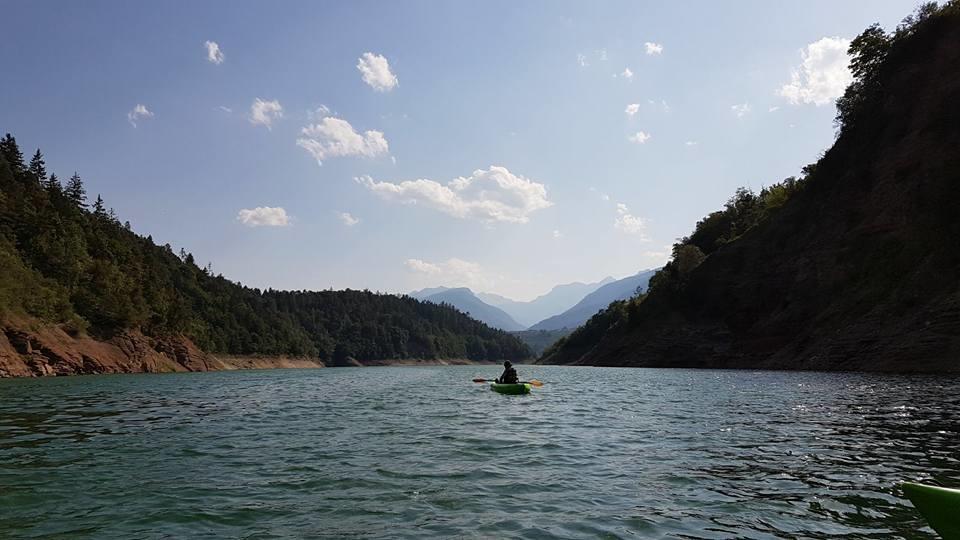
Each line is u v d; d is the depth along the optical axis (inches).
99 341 3016.7
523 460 462.6
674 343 2920.8
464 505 330.6
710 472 413.1
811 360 1930.4
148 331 3668.8
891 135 2260.1
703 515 308.3
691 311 3056.1
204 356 4163.4
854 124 2508.6
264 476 406.9
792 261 2480.3
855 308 1939.0
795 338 2197.3
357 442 559.5
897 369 1545.3
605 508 323.3
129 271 4399.6
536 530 285.4
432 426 681.0
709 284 2962.6
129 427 682.2
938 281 1653.5
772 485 371.9
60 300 2800.2
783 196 3316.9
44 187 4510.3
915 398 873.5
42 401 1050.7
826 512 311.1
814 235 2439.7
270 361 5851.4
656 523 295.4
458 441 561.6
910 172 2046.0
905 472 401.4
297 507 327.0
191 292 5905.5
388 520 302.2
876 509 315.6
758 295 2600.9
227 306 6225.4
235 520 302.5
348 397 1187.9
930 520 206.7
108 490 366.6
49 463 455.8
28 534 279.6
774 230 2795.3
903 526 286.4
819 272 2268.7
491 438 581.3
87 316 3063.5
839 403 844.0
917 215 1929.1
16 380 1945.1
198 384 1784.0
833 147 2618.1
